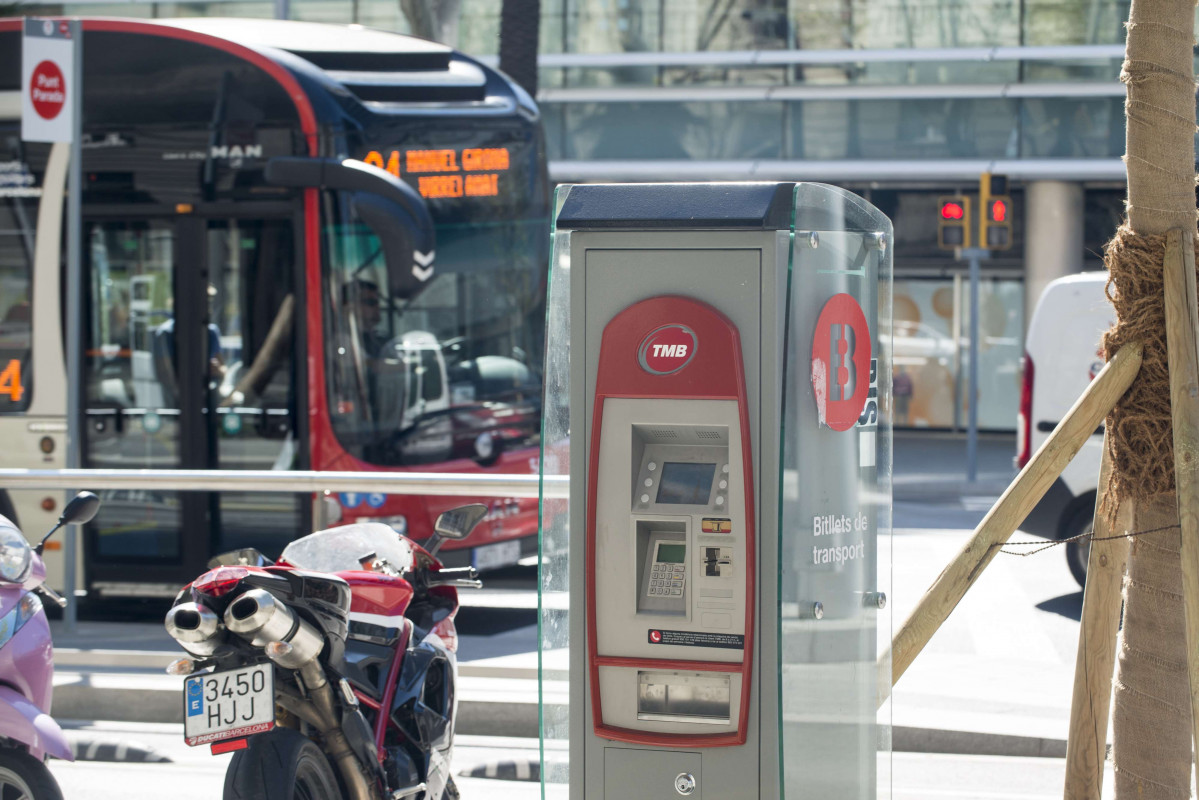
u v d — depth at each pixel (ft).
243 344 38.96
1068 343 38.73
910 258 91.91
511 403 40.98
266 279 38.81
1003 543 17.22
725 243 14.64
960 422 92.53
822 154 84.43
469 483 26.40
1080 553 38.29
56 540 38.96
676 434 15.10
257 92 38.93
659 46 86.12
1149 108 16.78
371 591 18.26
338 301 38.47
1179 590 17.16
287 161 38.04
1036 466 17.10
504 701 27.58
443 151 40.52
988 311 91.30
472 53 86.69
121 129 39.52
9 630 18.76
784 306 14.58
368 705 17.93
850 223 16.11
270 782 15.21
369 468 38.63
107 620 39.52
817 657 15.39
